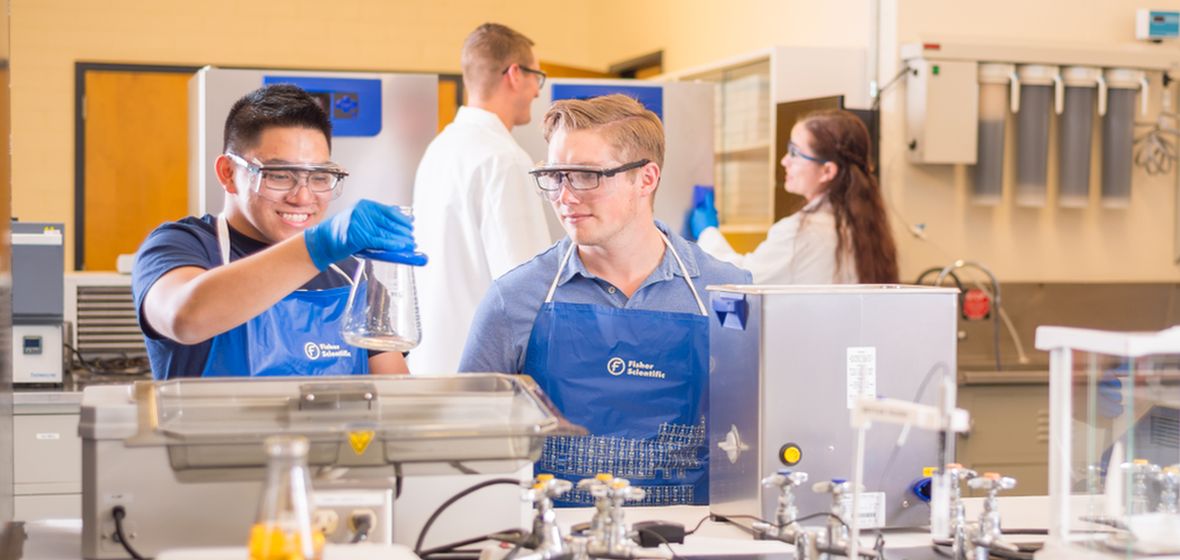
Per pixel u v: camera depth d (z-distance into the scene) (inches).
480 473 64.7
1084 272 183.8
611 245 86.6
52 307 144.3
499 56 133.3
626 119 84.6
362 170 155.7
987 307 172.6
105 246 254.7
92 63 250.5
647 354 86.4
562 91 162.2
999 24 178.4
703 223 166.2
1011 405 164.2
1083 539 63.2
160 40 253.6
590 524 68.1
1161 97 179.9
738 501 75.7
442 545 66.6
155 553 61.5
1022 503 84.9
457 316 130.4
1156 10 180.9
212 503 61.7
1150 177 185.3
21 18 247.1
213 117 151.6
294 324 87.5
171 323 77.5
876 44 179.0
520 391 68.8
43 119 249.4
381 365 93.0
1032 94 172.4
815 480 73.1
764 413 72.4
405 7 266.8
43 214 250.8
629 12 271.1
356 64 264.2
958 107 168.4
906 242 175.3
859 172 146.5
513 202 128.5
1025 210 180.2
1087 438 63.2
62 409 142.3
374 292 73.4
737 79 199.6
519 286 87.9
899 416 55.6
